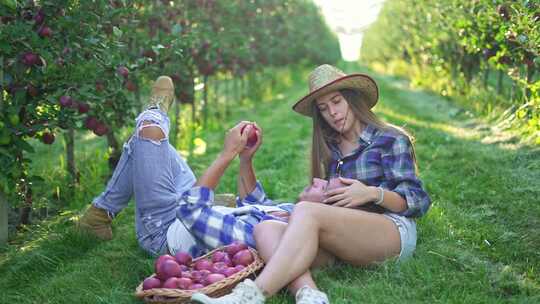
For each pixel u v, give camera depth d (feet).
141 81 22.48
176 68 21.65
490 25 26.22
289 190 20.01
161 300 10.06
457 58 41.86
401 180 11.78
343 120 12.23
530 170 19.93
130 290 11.81
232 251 11.45
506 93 36.50
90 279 12.39
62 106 14.97
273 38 54.34
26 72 15.21
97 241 14.94
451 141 27.02
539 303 10.56
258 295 9.79
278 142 30.73
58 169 21.18
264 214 12.49
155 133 13.26
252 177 13.64
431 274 11.59
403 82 71.05
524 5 19.62
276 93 65.05
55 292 11.99
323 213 10.78
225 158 12.00
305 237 10.38
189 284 10.34
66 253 14.03
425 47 50.11
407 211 11.75
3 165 14.55
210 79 44.32
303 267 10.22
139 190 13.11
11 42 14.08
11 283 12.73
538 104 22.02
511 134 25.77
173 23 25.55
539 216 15.49
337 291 10.94
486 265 12.28
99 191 20.21
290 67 87.61
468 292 10.98
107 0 15.72
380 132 12.26
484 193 17.92
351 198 11.36
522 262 12.80
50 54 14.34
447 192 18.40
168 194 13.12
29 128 15.06
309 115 13.00
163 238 13.03
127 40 20.74
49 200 18.74
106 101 18.11
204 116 37.42
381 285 11.02
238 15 40.14
